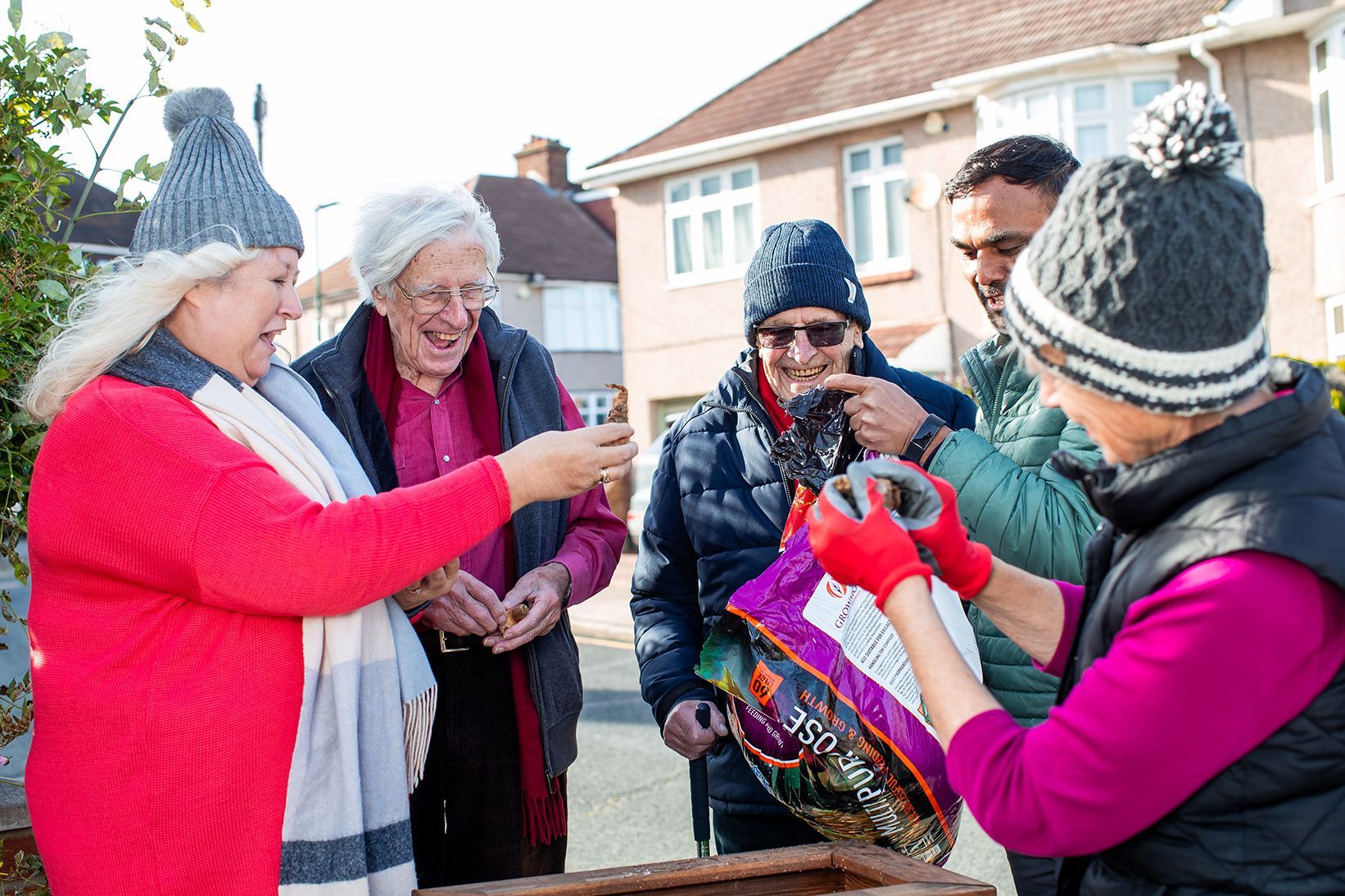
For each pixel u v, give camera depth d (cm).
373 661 181
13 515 219
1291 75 1284
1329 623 114
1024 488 180
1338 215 1238
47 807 168
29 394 181
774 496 229
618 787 525
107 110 226
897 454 192
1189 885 120
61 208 229
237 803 165
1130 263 113
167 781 163
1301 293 1289
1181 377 113
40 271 213
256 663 167
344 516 164
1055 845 121
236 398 176
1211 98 115
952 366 1479
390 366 240
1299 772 115
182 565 160
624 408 197
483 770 239
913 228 1511
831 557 133
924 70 1557
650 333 1803
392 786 181
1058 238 119
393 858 179
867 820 193
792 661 194
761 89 1775
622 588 1140
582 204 3130
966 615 202
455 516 168
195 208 176
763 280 226
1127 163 118
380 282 226
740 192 1691
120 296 173
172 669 165
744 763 228
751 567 229
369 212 227
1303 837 115
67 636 167
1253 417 117
